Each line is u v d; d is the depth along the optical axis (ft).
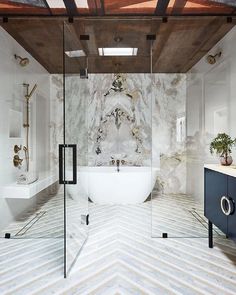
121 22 9.96
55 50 12.35
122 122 16.39
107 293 6.00
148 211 12.50
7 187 10.47
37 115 13.39
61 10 9.37
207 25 10.00
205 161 11.04
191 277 6.66
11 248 8.53
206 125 11.22
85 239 8.99
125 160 16.38
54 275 6.79
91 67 15.20
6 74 10.47
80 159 9.16
